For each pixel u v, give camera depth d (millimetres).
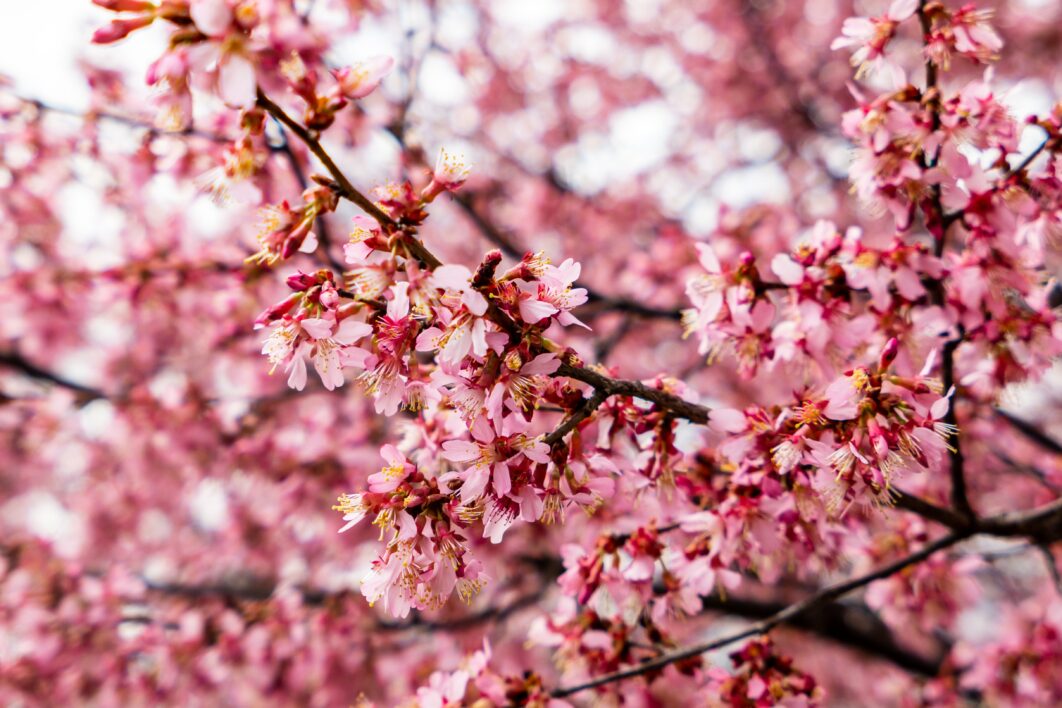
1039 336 2779
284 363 1895
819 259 2582
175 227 5078
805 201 8672
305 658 5758
